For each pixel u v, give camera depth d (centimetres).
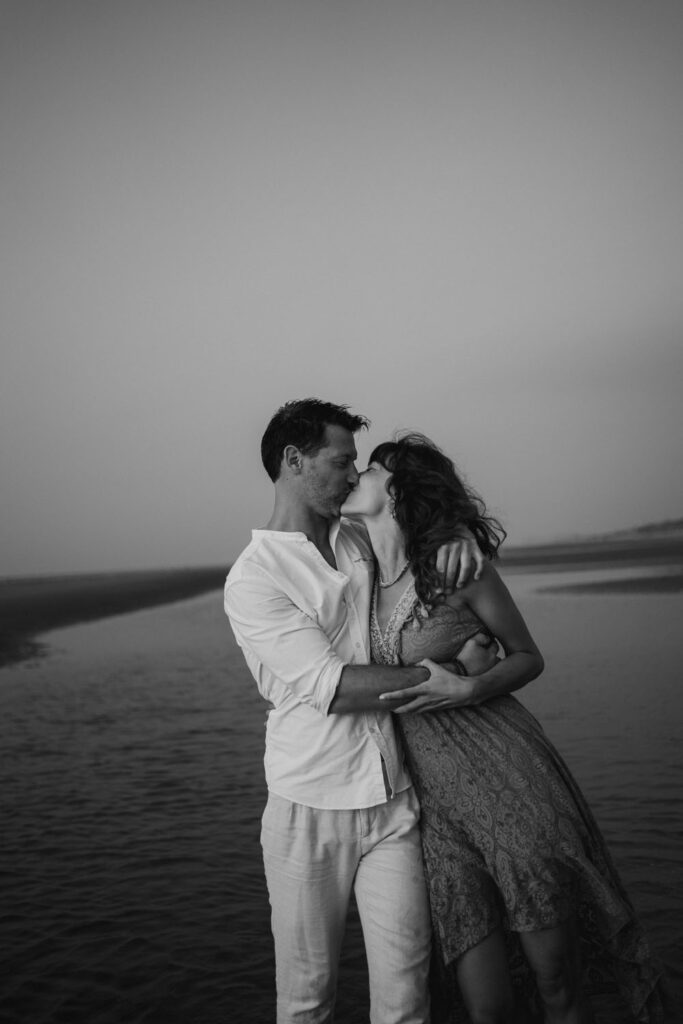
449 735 213
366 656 219
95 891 418
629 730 651
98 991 324
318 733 212
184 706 857
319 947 215
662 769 555
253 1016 301
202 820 515
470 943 204
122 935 370
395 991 209
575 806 211
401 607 218
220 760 647
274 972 332
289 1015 217
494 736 212
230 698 886
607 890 200
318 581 216
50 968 344
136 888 420
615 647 1015
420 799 216
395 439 238
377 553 224
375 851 213
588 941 218
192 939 363
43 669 1148
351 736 212
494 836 202
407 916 210
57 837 497
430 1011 220
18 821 529
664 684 805
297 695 209
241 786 580
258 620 212
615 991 229
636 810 484
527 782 205
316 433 219
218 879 427
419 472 221
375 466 231
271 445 225
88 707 878
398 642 218
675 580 1702
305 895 212
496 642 228
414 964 210
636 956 208
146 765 646
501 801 204
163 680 1016
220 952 351
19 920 389
